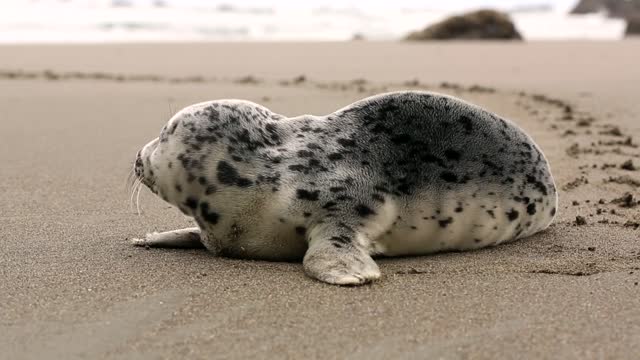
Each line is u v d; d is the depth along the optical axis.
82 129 7.91
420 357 2.87
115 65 13.56
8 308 3.33
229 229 3.99
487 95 10.23
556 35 30.86
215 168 3.92
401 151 4.12
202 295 3.48
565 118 8.45
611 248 4.28
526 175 4.34
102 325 3.14
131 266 3.92
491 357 2.87
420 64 14.19
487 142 4.27
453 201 4.10
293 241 3.97
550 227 4.70
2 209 5.07
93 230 4.65
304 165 3.98
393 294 3.50
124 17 25.86
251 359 2.84
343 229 3.88
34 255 4.11
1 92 10.23
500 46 18.95
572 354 2.89
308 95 9.90
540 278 3.74
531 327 3.14
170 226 4.79
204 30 24.73
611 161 6.51
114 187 5.71
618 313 3.29
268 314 3.26
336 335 3.05
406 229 4.05
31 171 6.16
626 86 10.86
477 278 3.74
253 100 9.39
